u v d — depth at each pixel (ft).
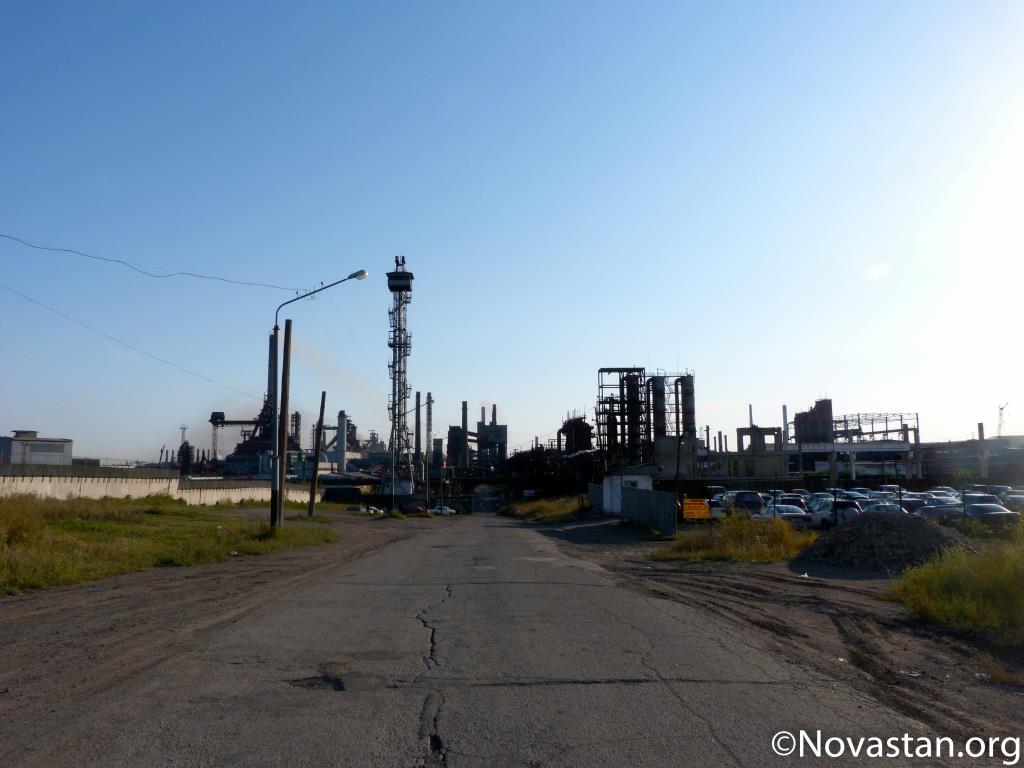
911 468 304.71
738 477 260.21
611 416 275.39
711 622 43.73
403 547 106.11
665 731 23.38
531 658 33.27
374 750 21.40
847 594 55.52
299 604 48.70
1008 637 37.50
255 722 23.73
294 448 408.67
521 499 341.00
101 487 160.97
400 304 296.30
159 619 42.50
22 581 56.44
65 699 25.94
